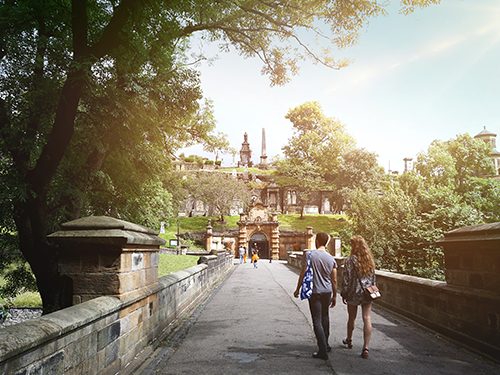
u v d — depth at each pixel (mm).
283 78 12664
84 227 4223
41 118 9859
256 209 57781
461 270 5387
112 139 10797
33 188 9133
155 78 10711
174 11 10133
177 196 64188
